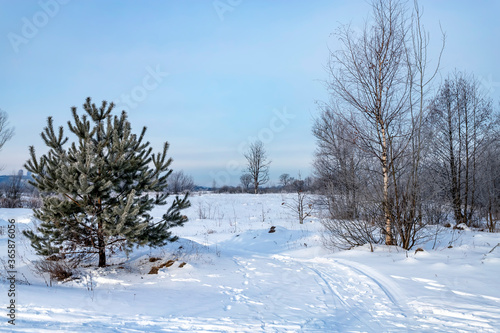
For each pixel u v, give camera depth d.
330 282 8.72
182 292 7.73
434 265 8.95
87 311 5.78
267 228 21.53
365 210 12.90
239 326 5.25
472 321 5.26
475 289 6.86
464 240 13.94
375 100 12.58
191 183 50.94
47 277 8.59
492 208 21.38
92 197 8.68
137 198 9.28
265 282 8.88
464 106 21.47
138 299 6.90
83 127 8.88
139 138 9.78
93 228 9.12
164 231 9.83
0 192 30.59
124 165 8.88
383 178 12.48
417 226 13.30
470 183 21.88
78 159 7.94
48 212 8.30
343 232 14.05
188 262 11.03
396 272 8.83
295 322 5.52
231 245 18.02
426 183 12.57
